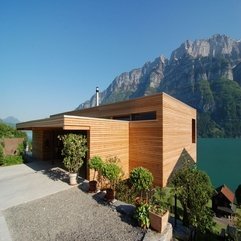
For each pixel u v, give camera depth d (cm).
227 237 1031
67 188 1024
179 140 1847
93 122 1212
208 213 923
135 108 1614
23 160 1677
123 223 725
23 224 699
